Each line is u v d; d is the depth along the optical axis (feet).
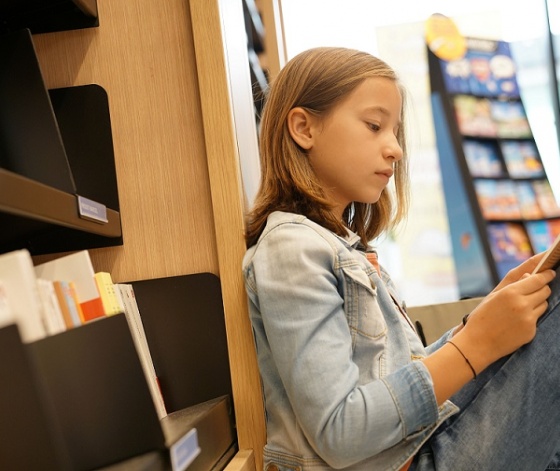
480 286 8.55
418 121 8.89
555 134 8.93
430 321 6.61
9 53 3.53
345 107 4.03
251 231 4.09
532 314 3.50
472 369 3.42
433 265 8.61
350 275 3.65
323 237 3.72
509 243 8.61
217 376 4.04
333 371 3.32
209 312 4.09
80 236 4.16
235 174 4.09
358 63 4.14
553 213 8.73
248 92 5.54
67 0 4.10
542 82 9.04
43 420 2.21
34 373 2.22
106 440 2.56
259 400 3.94
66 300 3.02
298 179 4.02
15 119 3.50
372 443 3.24
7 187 2.55
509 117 8.98
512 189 8.77
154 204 4.21
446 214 8.71
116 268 4.19
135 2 4.32
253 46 7.79
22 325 2.56
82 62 4.32
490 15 9.14
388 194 4.89
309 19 9.30
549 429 3.47
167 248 4.18
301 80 4.18
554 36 9.07
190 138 4.22
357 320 3.66
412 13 9.18
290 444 3.60
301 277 3.52
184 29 4.28
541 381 3.48
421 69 9.05
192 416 3.43
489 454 3.43
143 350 3.85
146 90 4.27
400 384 3.33
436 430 3.67
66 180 3.41
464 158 8.80
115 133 4.26
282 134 4.16
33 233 3.59
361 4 9.25
